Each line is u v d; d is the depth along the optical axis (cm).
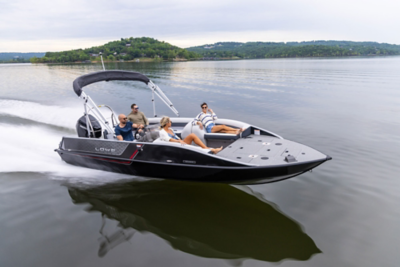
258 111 1116
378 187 489
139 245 358
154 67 4506
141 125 632
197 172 471
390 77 2420
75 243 361
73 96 1535
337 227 387
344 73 2875
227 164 444
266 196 478
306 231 382
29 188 512
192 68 4156
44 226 397
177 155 477
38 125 919
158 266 322
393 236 365
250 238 372
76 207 449
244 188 512
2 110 1125
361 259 327
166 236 377
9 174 569
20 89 1828
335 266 319
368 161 598
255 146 509
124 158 522
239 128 604
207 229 393
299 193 480
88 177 562
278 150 484
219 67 4438
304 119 977
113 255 339
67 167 614
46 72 3578
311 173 549
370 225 388
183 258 334
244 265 322
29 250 348
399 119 963
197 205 459
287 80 2244
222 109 1162
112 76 633
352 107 1176
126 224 404
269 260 330
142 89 1783
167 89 1773
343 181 514
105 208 448
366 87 1789
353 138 756
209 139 564
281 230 387
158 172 506
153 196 488
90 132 592
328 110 1122
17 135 805
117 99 1409
